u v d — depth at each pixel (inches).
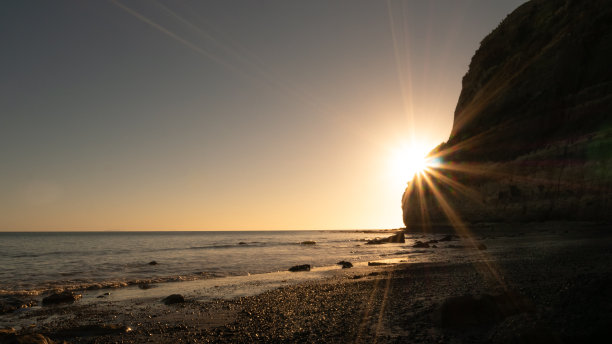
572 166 1518.2
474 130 2454.5
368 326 318.0
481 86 2657.5
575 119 1620.3
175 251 1963.6
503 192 1936.5
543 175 1672.0
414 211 3100.4
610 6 1800.0
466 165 2367.1
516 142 1977.1
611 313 231.6
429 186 2874.0
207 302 536.1
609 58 1664.6
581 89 1739.7
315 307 435.5
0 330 373.4
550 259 634.2
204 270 1038.4
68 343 337.1
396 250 1590.8
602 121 1475.1
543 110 1862.7
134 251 2011.6
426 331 280.7
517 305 283.4
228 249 2102.6
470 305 284.5
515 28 2561.5
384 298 456.4
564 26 2064.5
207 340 321.4
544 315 245.4
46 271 1050.7
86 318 450.3
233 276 877.8
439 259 991.6
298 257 1450.5
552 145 1685.5
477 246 1138.0
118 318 444.5
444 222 2571.4
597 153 1414.9
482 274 571.2
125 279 858.1
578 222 1379.2
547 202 1612.9
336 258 1360.7
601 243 811.4
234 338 320.5
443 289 477.4
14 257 1641.2
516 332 223.8
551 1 2363.4
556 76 1892.2
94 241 3855.8
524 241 1196.5
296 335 311.4
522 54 2321.6
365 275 747.4
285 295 549.3
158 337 345.1
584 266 508.1
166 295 616.1
